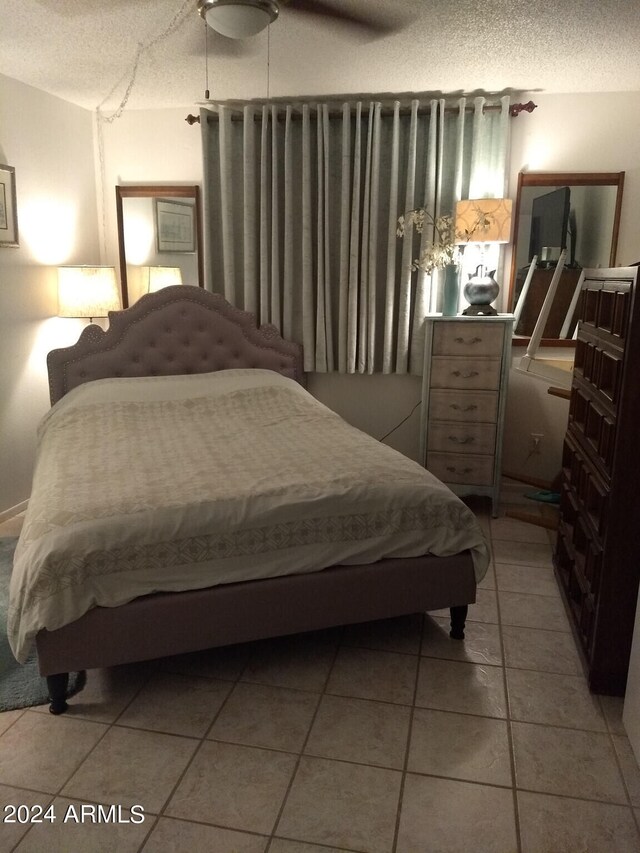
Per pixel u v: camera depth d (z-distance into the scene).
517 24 2.69
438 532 2.31
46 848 1.56
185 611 2.07
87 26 2.77
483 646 2.45
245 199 3.96
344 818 1.65
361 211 3.95
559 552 2.98
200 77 3.47
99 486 2.34
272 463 2.61
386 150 3.89
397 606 2.31
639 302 1.85
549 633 2.54
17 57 3.17
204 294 4.05
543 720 2.03
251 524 2.13
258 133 3.97
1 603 2.66
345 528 2.23
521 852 1.55
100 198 4.33
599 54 3.05
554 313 3.97
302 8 2.54
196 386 3.76
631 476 1.95
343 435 3.08
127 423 3.28
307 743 1.92
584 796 1.72
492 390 3.68
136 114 4.17
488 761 1.85
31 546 2.01
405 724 2.00
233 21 2.40
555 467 4.12
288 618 2.19
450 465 3.82
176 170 4.20
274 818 1.65
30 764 1.84
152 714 2.06
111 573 2.01
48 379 3.95
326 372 4.20
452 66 3.24
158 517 2.08
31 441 3.87
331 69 3.31
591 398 2.43
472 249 3.96
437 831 1.61
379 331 4.11
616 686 2.14
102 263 4.38
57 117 3.89
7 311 3.59
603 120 3.73
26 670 2.27
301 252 4.06
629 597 2.05
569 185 3.82
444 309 3.86
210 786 1.75
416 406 4.22
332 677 2.25
